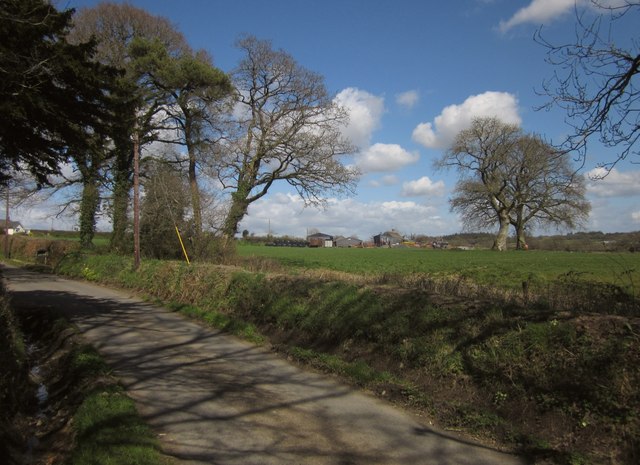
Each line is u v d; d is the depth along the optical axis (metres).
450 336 8.10
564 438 5.63
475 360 7.41
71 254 32.16
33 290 21.70
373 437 5.83
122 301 18.56
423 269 31.06
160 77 30.59
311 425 6.20
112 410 6.12
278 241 106.12
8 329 8.62
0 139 12.23
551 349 6.72
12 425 6.12
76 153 14.35
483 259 42.22
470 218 65.62
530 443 5.57
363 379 8.05
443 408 6.71
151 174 31.42
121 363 9.19
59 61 11.44
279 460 5.13
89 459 4.80
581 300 8.61
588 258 40.75
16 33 10.27
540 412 6.18
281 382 8.15
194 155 33.84
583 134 7.52
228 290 14.97
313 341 10.61
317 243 111.00
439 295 9.35
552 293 9.30
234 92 32.41
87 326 13.05
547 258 41.88
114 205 31.48
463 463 5.16
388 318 9.30
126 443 5.19
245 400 7.15
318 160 30.81
